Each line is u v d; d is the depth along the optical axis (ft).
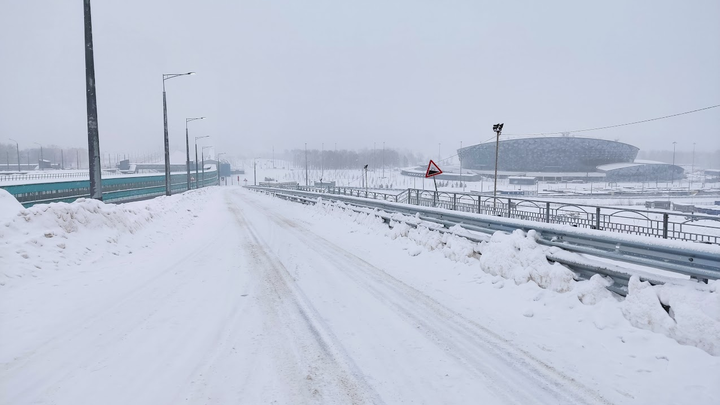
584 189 284.20
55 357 14.56
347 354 14.97
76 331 17.07
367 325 17.85
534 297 20.33
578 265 20.54
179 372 13.50
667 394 12.07
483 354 14.96
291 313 19.43
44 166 466.70
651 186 350.23
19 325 17.65
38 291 22.89
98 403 11.59
